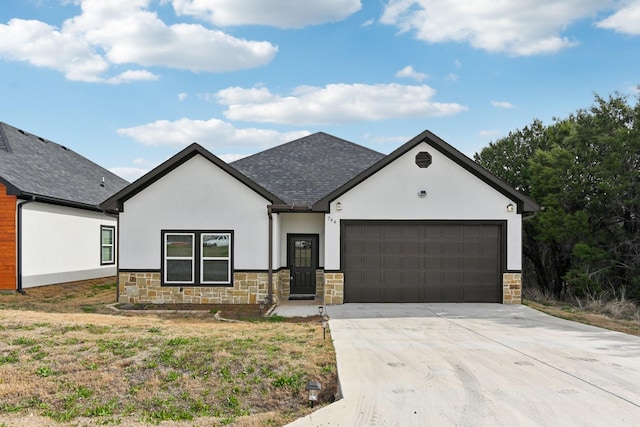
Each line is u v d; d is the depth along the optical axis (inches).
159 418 258.8
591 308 615.8
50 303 612.7
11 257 645.3
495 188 608.1
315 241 677.3
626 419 228.5
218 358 329.1
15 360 326.3
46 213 706.2
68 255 763.4
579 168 759.7
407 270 609.0
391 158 601.6
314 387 269.1
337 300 603.2
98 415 261.7
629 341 395.5
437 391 266.8
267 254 605.3
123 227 608.1
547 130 926.4
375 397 258.5
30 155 817.5
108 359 327.6
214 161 600.1
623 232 753.6
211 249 608.7
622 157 721.0
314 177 741.3
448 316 516.4
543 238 791.7
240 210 607.2
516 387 273.0
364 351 354.9
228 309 569.6
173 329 419.8
